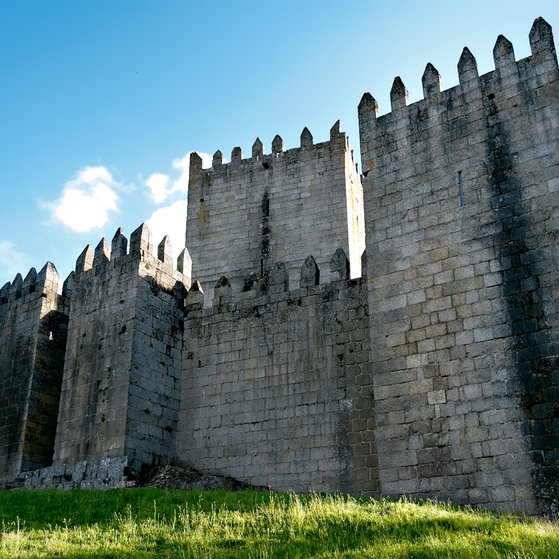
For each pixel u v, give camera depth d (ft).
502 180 72.18
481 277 70.13
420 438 68.23
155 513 61.36
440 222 74.64
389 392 71.46
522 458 62.49
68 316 110.11
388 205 78.84
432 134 78.74
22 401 101.30
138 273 92.79
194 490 76.69
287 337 88.33
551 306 65.41
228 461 86.07
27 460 97.50
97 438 86.94
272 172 138.51
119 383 87.81
